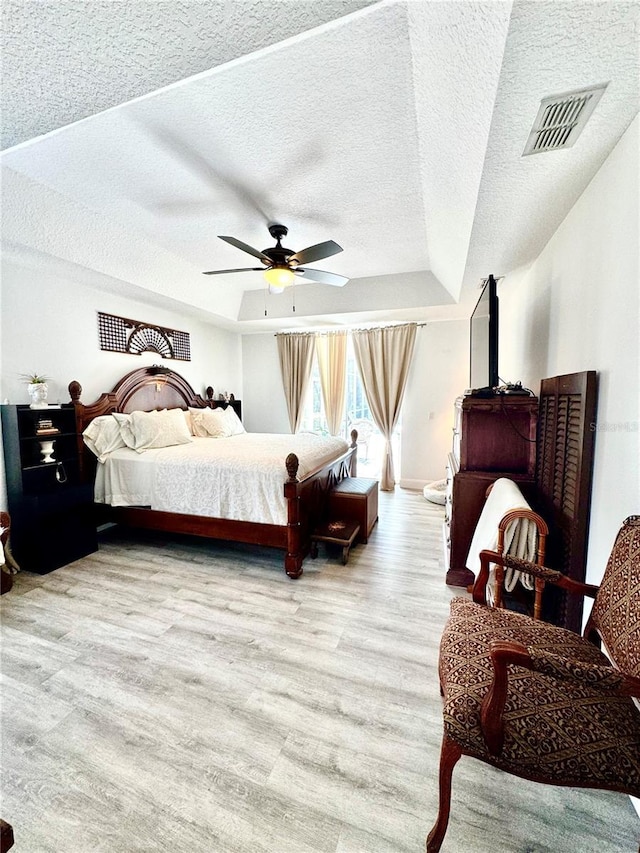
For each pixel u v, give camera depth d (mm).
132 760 1312
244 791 1208
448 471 3152
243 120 1693
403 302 4172
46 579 2633
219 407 5180
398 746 1360
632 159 1269
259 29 1107
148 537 3486
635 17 846
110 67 1231
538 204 1810
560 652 1163
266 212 2627
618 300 1389
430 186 2123
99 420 3232
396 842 1066
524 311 2943
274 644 1927
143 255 3240
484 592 1482
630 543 1148
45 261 2793
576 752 896
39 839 1081
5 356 2785
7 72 1237
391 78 1433
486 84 1105
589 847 1050
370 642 1939
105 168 2086
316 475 3012
